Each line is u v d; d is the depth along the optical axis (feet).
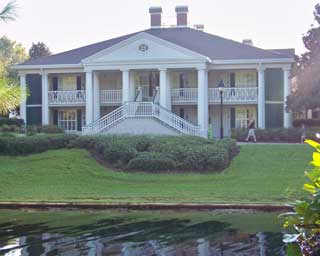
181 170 82.43
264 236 43.60
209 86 137.39
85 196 68.64
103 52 128.77
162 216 55.11
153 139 92.53
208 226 48.55
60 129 128.67
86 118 132.77
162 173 81.66
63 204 62.75
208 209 59.72
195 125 121.80
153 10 152.15
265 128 120.16
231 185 74.43
